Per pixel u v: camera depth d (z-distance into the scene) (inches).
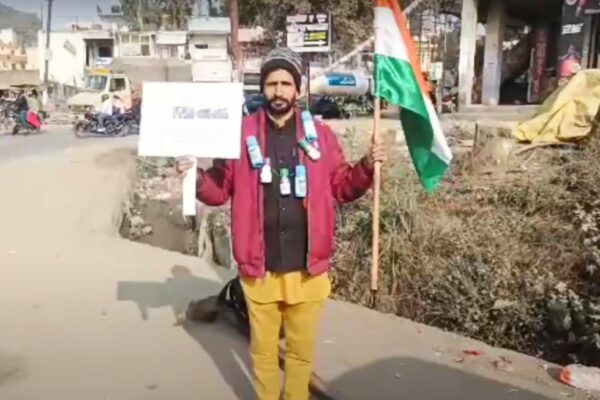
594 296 204.1
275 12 1259.8
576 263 218.1
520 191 268.7
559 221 244.4
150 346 175.0
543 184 271.0
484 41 834.8
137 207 486.9
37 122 962.7
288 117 121.1
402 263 235.1
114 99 981.8
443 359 169.5
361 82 936.9
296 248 121.4
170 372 159.2
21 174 516.4
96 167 564.1
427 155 157.5
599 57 676.7
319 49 662.5
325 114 940.6
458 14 1061.8
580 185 262.8
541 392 150.9
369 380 156.0
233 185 123.5
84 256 273.7
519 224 243.8
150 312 201.6
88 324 191.0
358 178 120.3
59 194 437.4
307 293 123.3
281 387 144.7
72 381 153.6
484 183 288.4
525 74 893.8
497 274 217.5
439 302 221.6
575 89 354.9
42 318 195.8
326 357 169.6
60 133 991.6
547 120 350.9
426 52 1178.6
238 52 869.8
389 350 175.0
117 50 2048.5
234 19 868.0
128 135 941.8
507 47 975.6
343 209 254.8
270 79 118.0
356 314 204.7
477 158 326.0
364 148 314.7
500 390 151.6
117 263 261.9
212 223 297.6
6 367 160.7
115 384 152.3
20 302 210.7
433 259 234.2
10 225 339.3
